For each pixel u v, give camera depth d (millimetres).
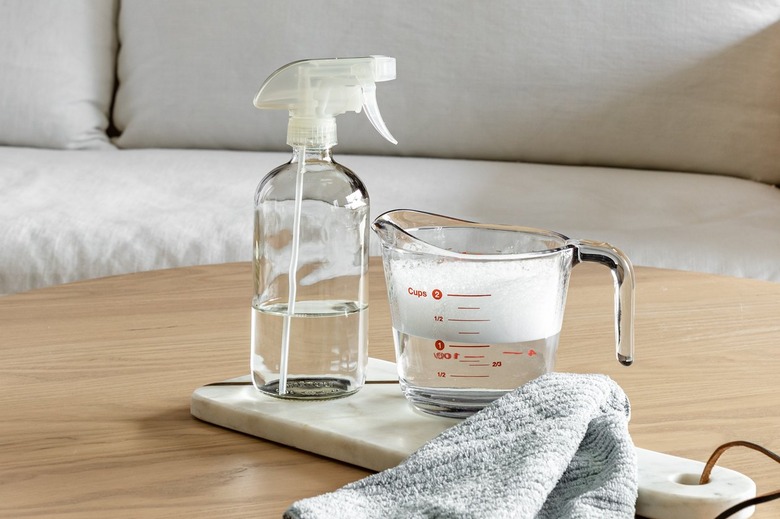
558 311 638
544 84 1834
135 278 1027
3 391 713
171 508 534
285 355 668
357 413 652
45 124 1931
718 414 668
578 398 591
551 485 525
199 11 1938
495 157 1892
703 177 1777
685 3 1806
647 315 902
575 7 1826
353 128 1896
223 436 645
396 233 628
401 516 505
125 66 1993
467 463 550
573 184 1703
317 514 492
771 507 545
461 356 622
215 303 934
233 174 1729
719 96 1797
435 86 1865
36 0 1964
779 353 797
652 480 552
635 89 1811
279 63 1904
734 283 1016
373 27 1880
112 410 681
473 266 608
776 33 1797
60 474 577
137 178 1699
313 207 677
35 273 1470
